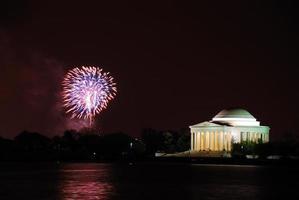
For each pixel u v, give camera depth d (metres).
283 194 180.25
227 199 166.88
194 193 180.75
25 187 196.38
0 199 163.38
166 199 165.62
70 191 183.50
